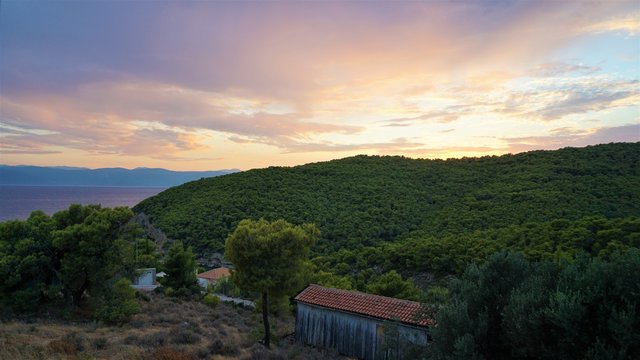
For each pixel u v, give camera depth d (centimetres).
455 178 11775
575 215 6862
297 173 12500
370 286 3772
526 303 945
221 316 2994
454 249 5403
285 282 2269
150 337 1895
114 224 2578
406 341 1346
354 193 10550
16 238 2491
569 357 865
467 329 1018
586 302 884
